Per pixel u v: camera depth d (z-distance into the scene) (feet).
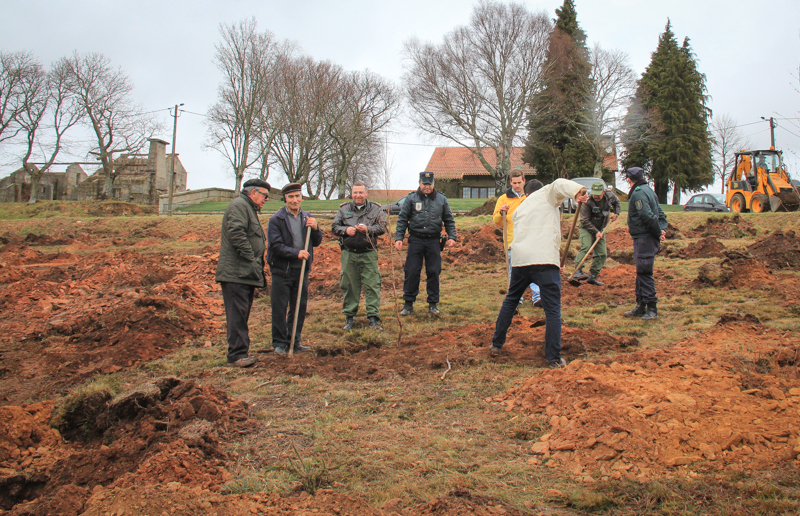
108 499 8.44
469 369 16.29
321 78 153.58
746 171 72.18
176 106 127.65
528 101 128.36
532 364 16.56
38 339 21.77
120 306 23.93
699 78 158.81
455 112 134.10
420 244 24.61
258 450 11.10
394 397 14.23
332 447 11.16
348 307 23.06
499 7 125.29
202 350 20.03
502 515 8.35
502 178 132.67
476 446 11.17
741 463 9.54
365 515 8.27
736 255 28.43
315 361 17.79
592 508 8.63
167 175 159.53
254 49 148.46
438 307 26.61
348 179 172.24
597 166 137.08
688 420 10.77
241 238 17.63
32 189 156.25
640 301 22.70
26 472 9.81
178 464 9.81
